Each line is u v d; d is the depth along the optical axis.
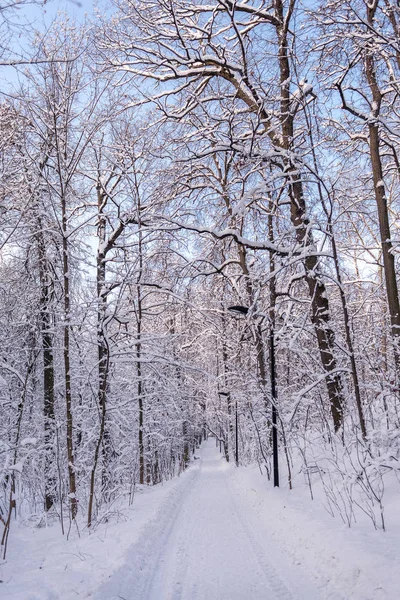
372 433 7.18
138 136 13.34
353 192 14.31
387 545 5.40
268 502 10.29
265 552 6.77
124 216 12.46
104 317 10.34
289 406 12.30
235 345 21.00
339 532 6.28
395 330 10.29
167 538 8.23
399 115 13.82
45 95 8.90
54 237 11.23
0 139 9.52
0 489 9.64
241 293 17.42
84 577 5.14
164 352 14.59
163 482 19.88
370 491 7.74
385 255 10.93
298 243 11.27
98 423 11.15
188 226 11.69
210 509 11.59
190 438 35.59
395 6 10.45
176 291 14.14
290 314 12.89
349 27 10.91
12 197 11.12
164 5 13.73
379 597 4.25
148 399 17.83
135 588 5.34
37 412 12.62
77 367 11.98
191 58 14.41
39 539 7.90
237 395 18.41
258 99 13.45
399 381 8.55
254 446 17.02
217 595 5.08
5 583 5.15
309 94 11.05
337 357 10.41
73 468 9.12
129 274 10.55
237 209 10.89
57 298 12.21
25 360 10.63
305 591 4.96
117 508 9.67
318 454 10.62
